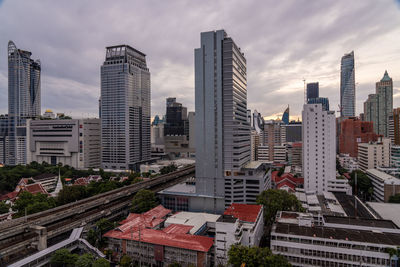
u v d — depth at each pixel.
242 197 148.88
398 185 157.88
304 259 82.12
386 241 79.12
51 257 89.88
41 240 97.81
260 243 108.12
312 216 108.56
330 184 174.12
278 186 188.88
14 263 82.81
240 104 162.38
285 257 83.88
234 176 147.75
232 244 83.00
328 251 80.06
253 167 159.75
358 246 78.19
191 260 86.38
